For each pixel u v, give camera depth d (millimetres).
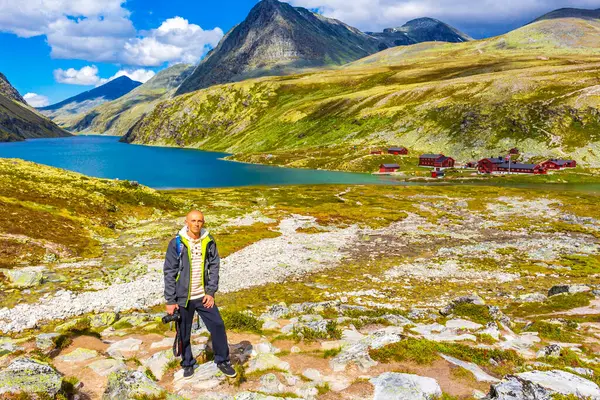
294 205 106688
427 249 62625
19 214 59875
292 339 14734
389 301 36594
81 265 46969
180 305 9891
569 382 9688
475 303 25547
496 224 84625
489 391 9609
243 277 46062
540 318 25438
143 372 10883
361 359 11664
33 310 31953
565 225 83312
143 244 59406
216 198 114750
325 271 49281
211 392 9820
